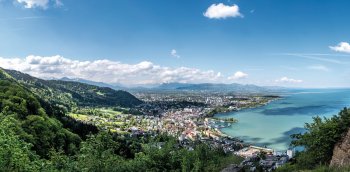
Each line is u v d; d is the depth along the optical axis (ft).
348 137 111.14
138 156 119.34
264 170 149.18
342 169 94.38
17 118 247.09
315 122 137.69
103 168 92.32
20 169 70.44
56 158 91.15
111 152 99.66
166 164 122.21
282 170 135.33
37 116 268.00
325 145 122.31
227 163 153.48
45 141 239.71
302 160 132.46
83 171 86.43
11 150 69.21
